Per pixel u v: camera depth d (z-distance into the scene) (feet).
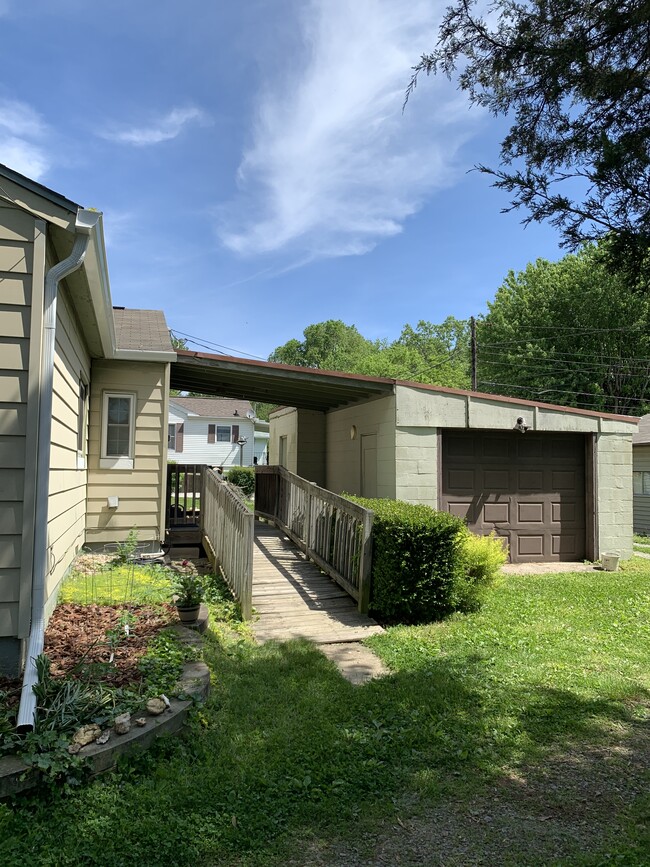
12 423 11.83
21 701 9.71
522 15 10.85
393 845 7.87
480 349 96.99
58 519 15.74
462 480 32.01
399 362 145.69
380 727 11.55
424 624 19.48
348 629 18.74
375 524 20.61
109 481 26.16
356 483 35.81
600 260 10.99
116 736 9.52
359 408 35.53
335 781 9.43
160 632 14.76
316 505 26.53
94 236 12.81
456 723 11.78
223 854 7.55
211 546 25.93
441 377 124.77
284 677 13.99
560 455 33.83
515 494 32.89
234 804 8.63
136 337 28.27
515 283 99.50
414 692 13.32
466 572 21.01
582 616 20.53
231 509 21.89
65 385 16.47
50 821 7.99
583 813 8.67
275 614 19.88
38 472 12.03
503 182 10.98
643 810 8.71
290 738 10.80
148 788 8.86
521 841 7.97
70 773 8.64
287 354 199.00
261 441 116.37
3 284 11.95
